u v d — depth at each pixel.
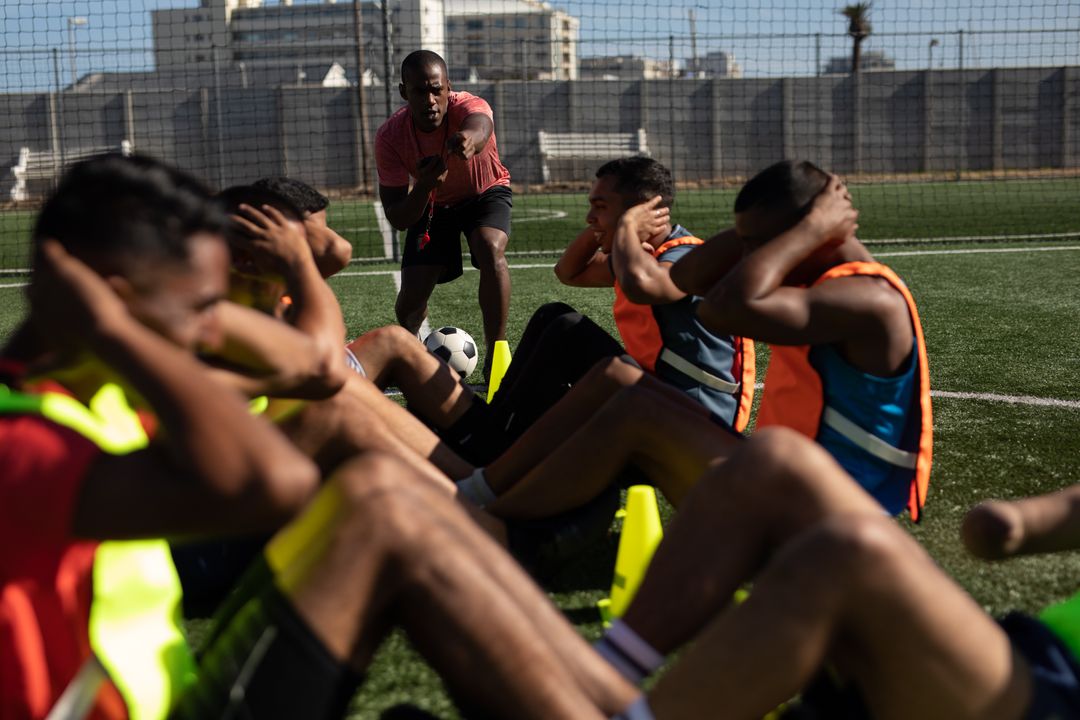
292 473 1.28
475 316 7.47
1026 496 3.38
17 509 1.25
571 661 1.52
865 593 1.41
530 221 17.41
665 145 30.16
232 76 35.16
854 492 1.71
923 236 13.16
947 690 1.42
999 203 18.81
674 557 1.74
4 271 11.03
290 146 27.42
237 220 2.17
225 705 1.44
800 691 1.61
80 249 1.30
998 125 29.81
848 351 2.31
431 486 1.55
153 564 1.59
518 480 2.53
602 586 2.70
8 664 1.31
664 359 3.20
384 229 11.66
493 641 1.43
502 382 3.44
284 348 1.89
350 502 1.45
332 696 1.43
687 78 29.88
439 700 2.09
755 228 2.39
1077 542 1.86
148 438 1.60
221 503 1.25
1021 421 4.30
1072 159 30.06
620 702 1.52
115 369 1.26
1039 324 6.61
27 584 1.30
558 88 29.66
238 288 2.28
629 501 2.47
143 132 27.53
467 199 5.65
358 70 25.83
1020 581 2.68
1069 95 29.73
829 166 29.94
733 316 2.24
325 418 2.38
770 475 1.70
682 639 1.73
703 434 2.22
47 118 27.44
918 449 2.33
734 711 1.47
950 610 1.41
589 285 4.04
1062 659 1.54
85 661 1.40
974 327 6.54
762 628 1.44
